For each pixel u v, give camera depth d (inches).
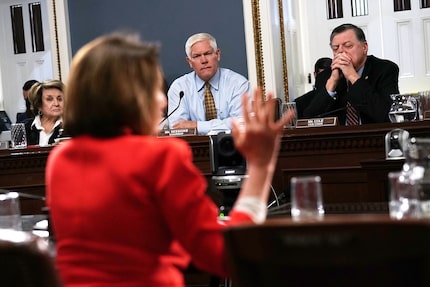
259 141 164.1
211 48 501.4
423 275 137.9
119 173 162.2
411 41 629.3
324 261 139.0
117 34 173.5
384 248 137.0
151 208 162.1
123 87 166.7
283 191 372.5
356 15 639.8
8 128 735.7
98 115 166.6
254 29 575.5
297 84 634.2
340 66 431.2
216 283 275.3
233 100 501.7
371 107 419.2
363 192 382.0
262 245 141.7
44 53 773.9
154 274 163.2
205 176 394.9
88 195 163.8
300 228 138.8
